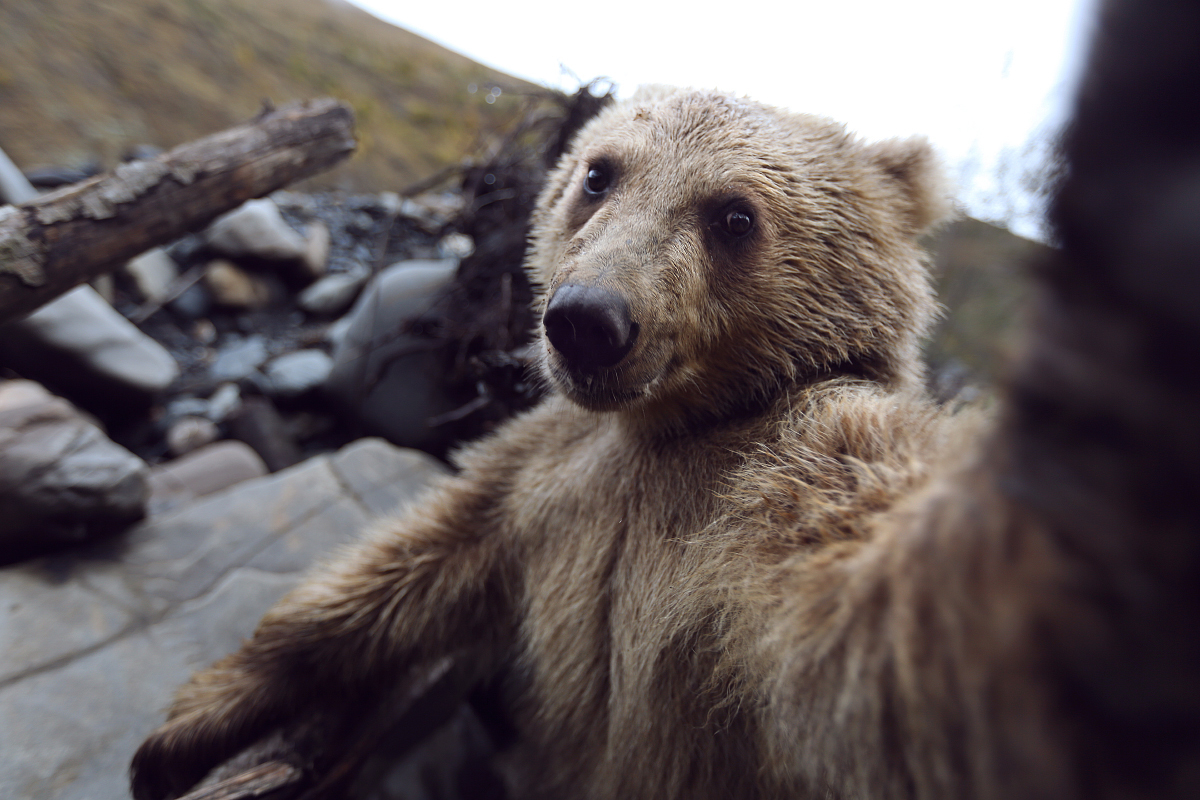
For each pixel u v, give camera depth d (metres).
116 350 4.95
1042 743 0.69
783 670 1.30
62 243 2.78
